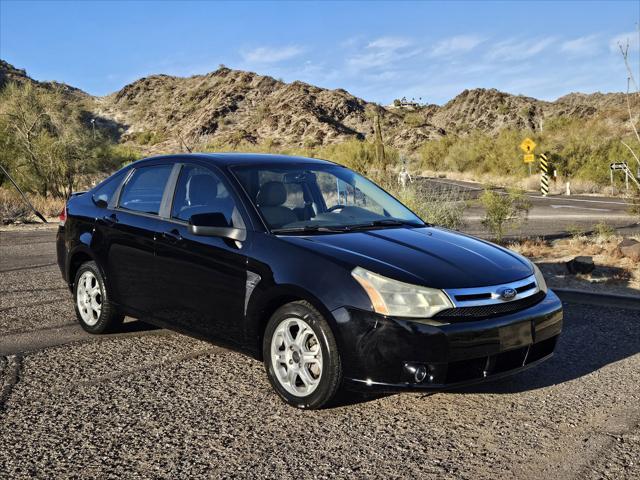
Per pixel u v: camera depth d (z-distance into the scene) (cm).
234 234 443
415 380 370
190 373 482
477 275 399
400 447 355
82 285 600
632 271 835
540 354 427
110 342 568
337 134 15150
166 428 382
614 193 3059
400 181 1326
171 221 502
